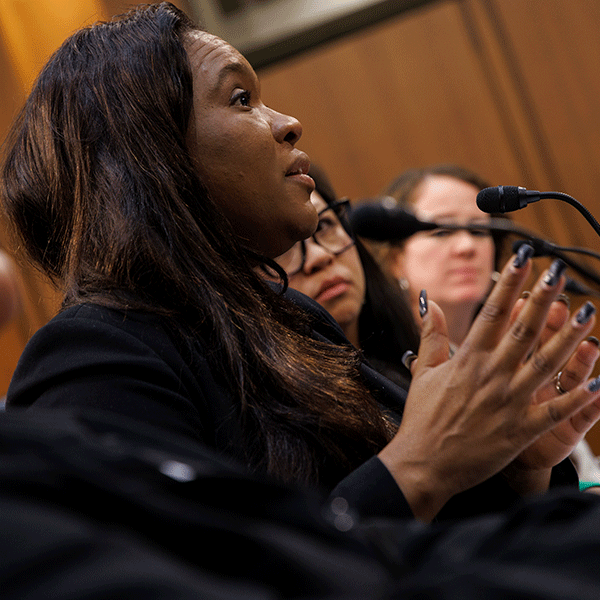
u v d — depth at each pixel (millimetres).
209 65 1319
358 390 1231
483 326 1002
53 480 538
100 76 1299
